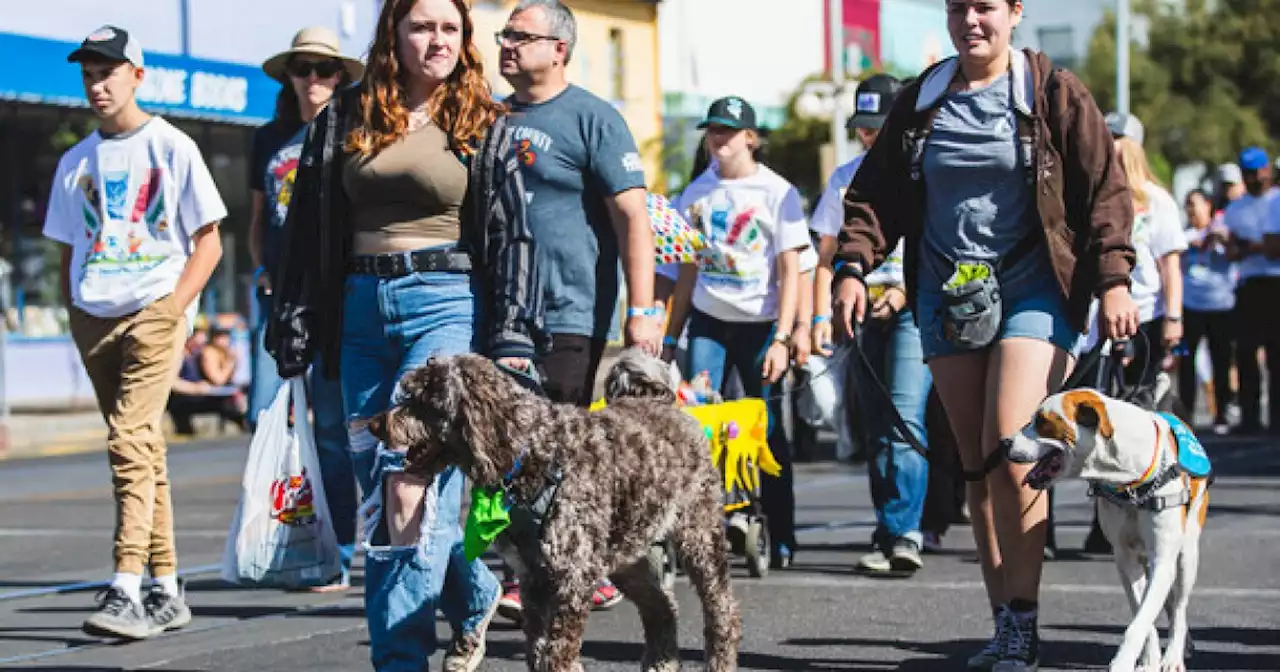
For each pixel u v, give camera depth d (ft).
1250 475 65.26
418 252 28.12
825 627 36.47
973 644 34.50
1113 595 39.99
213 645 35.68
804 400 49.24
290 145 42.86
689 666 32.32
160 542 37.86
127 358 36.81
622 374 29.40
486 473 25.25
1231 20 215.31
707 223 44.11
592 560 26.07
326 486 42.37
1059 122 30.07
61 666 33.68
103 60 36.78
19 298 124.47
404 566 27.43
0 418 108.06
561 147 34.35
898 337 43.52
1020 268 30.53
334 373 29.40
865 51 233.35
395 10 28.17
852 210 32.32
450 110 28.25
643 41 188.65
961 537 51.67
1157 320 48.88
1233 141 209.67
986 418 30.68
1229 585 40.63
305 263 29.19
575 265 34.45
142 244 36.91
